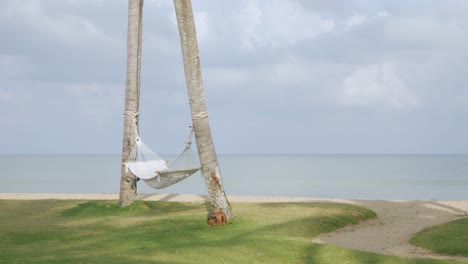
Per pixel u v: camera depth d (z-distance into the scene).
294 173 65.12
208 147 13.66
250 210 16.06
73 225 14.23
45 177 52.31
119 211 16.69
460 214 17.02
